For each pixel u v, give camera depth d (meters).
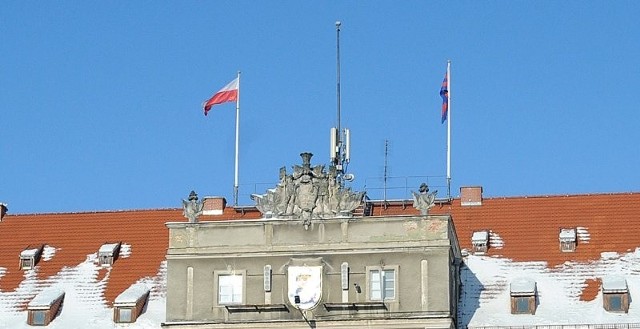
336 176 112.94
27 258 125.06
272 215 112.69
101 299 120.38
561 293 115.25
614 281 114.19
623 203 123.31
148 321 117.06
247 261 112.19
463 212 124.69
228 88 128.75
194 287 112.44
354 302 109.75
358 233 111.12
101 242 126.81
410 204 123.00
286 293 111.06
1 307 121.12
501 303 115.00
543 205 124.31
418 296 109.62
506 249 120.12
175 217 128.50
